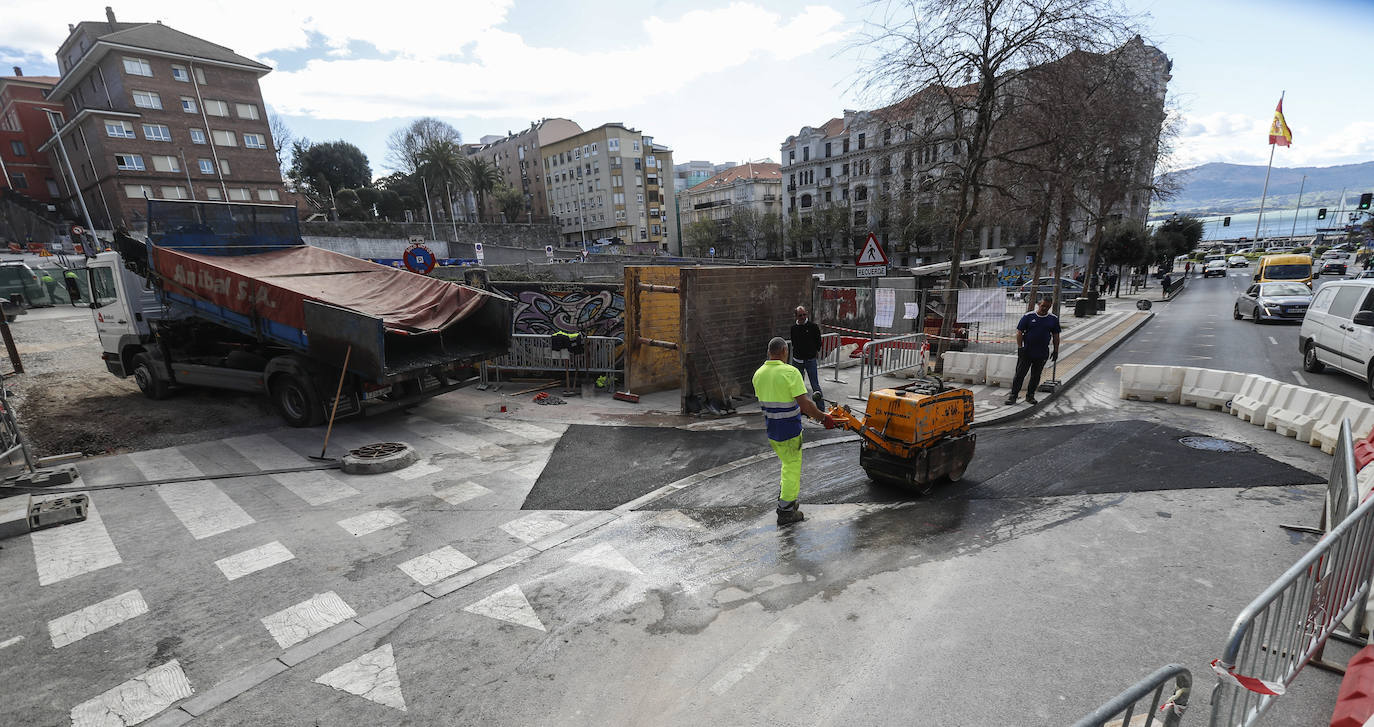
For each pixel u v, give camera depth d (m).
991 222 22.92
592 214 87.75
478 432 8.46
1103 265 42.09
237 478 6.65
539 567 4.70
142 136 44.38
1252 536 4.89
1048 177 16.97
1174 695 2.21
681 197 103.44
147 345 9.70
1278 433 7.69
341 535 5.28
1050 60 12.43
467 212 104.12
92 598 4.29
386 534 5.30
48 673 3.51
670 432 8.43
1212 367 12.38
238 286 8.33
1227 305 27.73
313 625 3.96
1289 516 5.24
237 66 48.19
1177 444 7.33
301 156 70.69
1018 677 3.29
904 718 3.02
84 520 5.58
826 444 7.84
